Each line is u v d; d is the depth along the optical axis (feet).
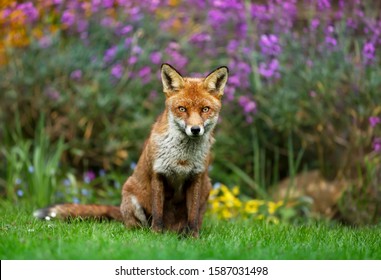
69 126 43.70
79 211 30.32
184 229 27.02
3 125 43.01
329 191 40.37
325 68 39.70
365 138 39.06
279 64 41.09
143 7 45.14
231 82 41.37
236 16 43.62
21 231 24.84
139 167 28.07
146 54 43.57
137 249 21.33
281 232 28.14
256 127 43.29
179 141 26.30
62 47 45.80
